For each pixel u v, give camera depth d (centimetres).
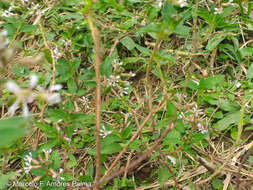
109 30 277
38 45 286
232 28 274
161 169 205
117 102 250
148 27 152
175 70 278
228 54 276
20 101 122
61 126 225
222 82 264
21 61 155
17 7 277
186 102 250
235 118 238
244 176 217
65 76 224
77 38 269
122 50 288
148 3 261
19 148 218
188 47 279
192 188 207
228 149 234
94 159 228
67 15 290
